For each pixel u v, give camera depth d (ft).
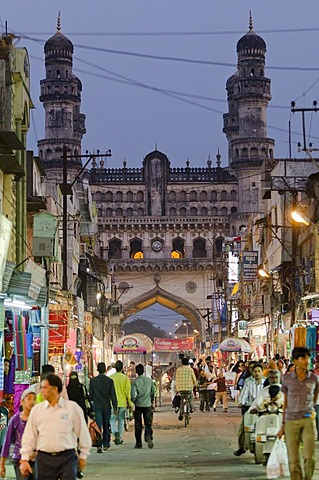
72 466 28.12
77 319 115.14
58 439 28.07
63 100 338.13
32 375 70.79
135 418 60.59
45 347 76.89
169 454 55.01
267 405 46.44
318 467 44.75
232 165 336.70
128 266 314.14
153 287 315.37
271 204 150.61
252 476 42.63
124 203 339.16
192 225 330.75
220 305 244.22
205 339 310.86
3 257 59.00
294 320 107.76
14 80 74.02
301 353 36.35
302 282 102.06
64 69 342.44
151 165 339.77
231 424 85.51
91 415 55.62
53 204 122.62
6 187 74.08
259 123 341.82
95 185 338.54
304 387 36.27
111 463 49.78
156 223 329.31
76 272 158.30
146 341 121.90
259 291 161.38
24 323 64.44
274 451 41.11
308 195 112.98
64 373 83.35
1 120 60.39
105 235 330.13
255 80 342.85
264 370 60.23
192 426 83.10
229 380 131.34
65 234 100.22
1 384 57.00
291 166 141.49
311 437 36.09
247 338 166.71
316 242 102.32
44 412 28.32
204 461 50.06
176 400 89.51
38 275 65.46
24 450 28.30
